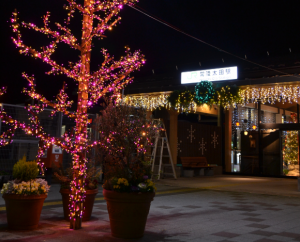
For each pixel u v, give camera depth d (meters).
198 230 6.55
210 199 11.02
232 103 18.62
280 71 16.77
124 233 5.83
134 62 7.05
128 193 5.79
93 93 6.95
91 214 7.89
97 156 8.62
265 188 14.49
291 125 20.75
